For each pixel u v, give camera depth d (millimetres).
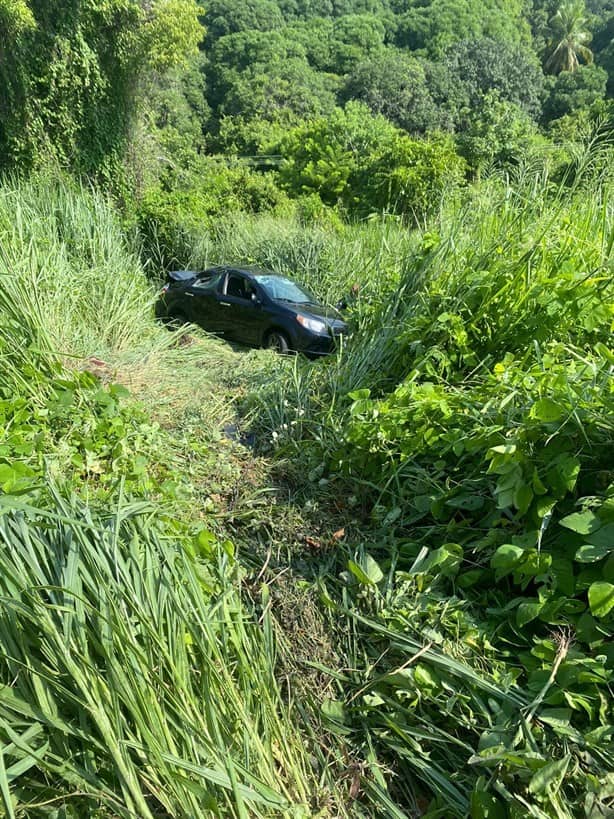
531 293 4117
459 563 2881
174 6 15711
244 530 3611
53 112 14641
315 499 3932
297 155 27625
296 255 12070
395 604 2771
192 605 2373
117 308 7637
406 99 42312
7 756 1809
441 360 4289
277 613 2869
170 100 42031
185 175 19312
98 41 15195
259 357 7215
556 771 1905
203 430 5094
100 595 2141
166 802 1765
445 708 2295
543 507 2648
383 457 3850
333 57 61688
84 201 10031
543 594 2477
